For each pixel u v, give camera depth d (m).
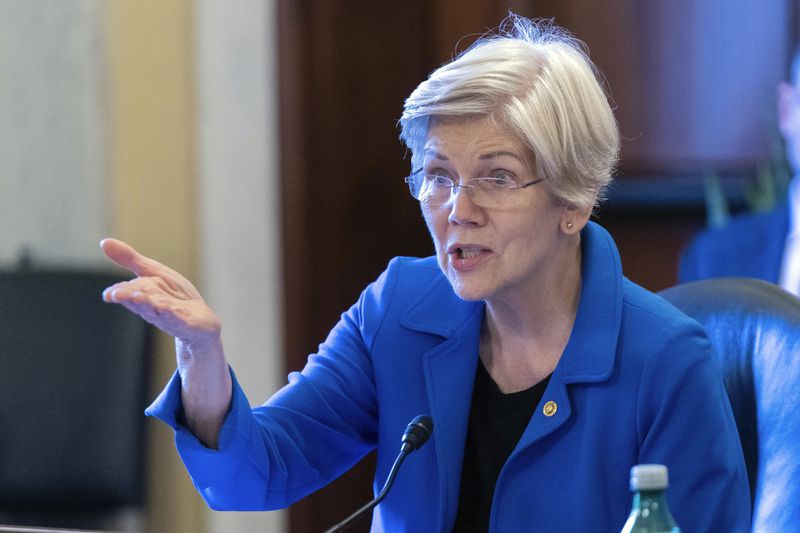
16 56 12.73
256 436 6.03
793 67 14.07
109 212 12.77
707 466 5.69
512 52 5.75
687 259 13.54
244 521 12.95
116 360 10.34
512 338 6.16
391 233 13.76
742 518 5.67
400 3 13.67
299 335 13.30
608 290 6.07
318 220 13.41
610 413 5.84
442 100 5.70
